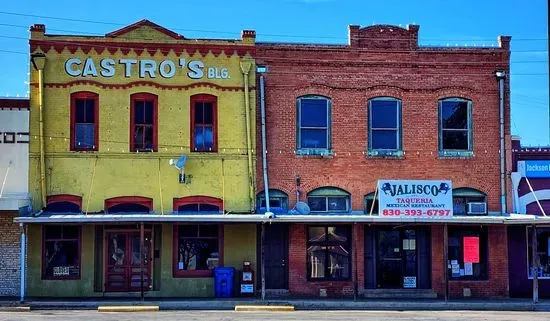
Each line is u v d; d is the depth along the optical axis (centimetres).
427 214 2544
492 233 2645
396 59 2653
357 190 2608
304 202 2581
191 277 2517
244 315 2020
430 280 2611
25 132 2489
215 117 2575
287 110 2603
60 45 2522
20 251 2459
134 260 2512
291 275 2550
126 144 2525
